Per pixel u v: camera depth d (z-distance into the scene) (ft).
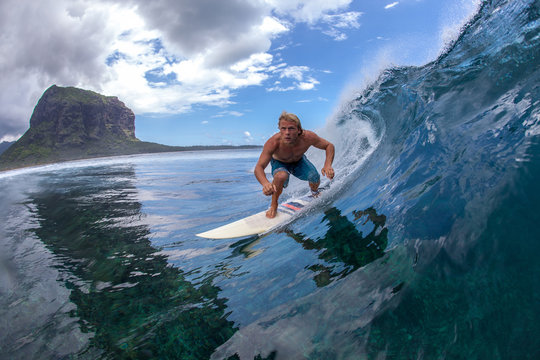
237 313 4.85
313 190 11.91
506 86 7.06
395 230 5.44
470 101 7.78
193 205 15.30
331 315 4.05
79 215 13.71
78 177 30.83
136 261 8.10
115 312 5.50
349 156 16.34
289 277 5.61
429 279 3.84
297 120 9.78
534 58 7.09
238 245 8.65
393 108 14.19
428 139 7.91
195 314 5.09
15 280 7.16
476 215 4.26
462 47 12.42
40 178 31.68
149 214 13.50
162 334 4.66
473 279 3.49
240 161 53.67
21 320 5.43
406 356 3.08
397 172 8.16
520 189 4.11
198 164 47.75
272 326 4.24
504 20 10.80
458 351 2.91
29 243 10.02
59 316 5.49
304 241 7.37
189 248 8.86
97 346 4.54
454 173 5.63
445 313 3.32
